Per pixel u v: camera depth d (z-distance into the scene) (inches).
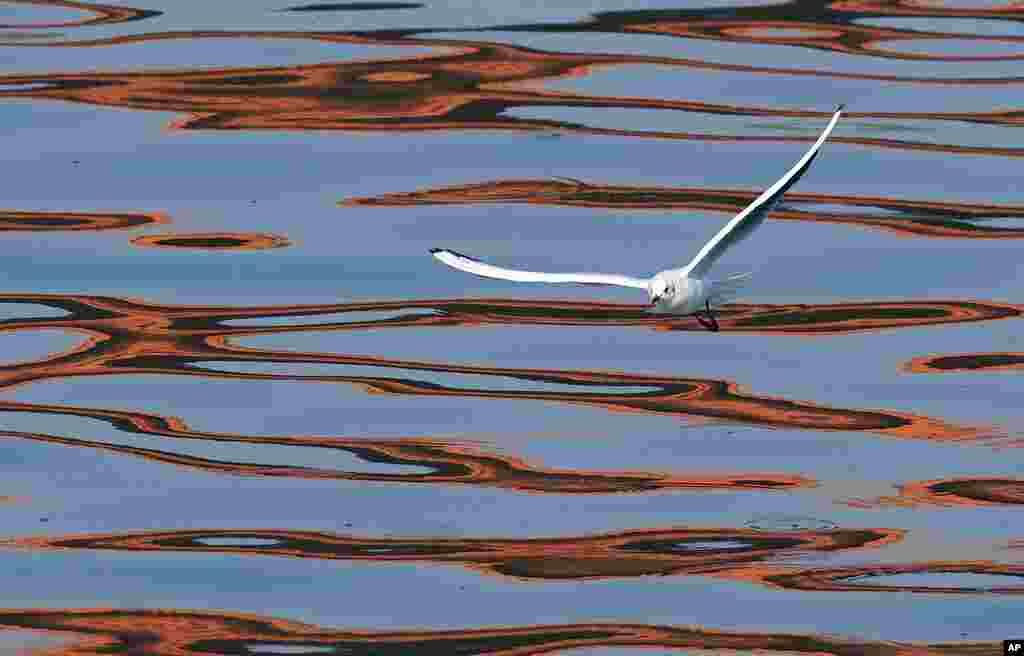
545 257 1061.8
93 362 971.3
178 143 1198.9
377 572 793.6
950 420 914.7
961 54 1338.6
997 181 1159.0
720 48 1347.2
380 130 1222.3
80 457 884.0
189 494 853.2
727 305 1029.2
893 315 1018.7
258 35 1362.0
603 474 871.1
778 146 1195.9
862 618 762.2
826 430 908.0
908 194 1143.6
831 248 1084.5
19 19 1393.9
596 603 770.2
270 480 865.5
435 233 1094.4
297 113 1244.5
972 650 739.4
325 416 922.1
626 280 605.6
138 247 1084.5
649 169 1167.0
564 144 1201.4
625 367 969.5
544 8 1427.2
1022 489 855.7
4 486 858.8
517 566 798.5
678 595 778.8
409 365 970.1
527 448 893.8
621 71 1305.4
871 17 1413.6
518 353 982.4
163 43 1346.0
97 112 1238.9
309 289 1045.2
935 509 840.9
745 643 742.5
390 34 1365.7
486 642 745.0
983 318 1012.5
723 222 1095.6
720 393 944.9
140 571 793.6
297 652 739.4
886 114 1242.6
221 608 768.9
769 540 817.5
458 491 856.9
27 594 778.8
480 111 1248.8
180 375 959.0
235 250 1081.4
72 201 1132.5
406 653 735.7
